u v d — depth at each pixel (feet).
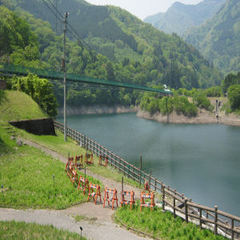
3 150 98.68
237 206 115.24
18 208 61.11
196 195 126.62
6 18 364.79
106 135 291.79
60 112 603.26
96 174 98.53
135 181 107.55
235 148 238.89
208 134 333.42
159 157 198.80
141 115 588.09
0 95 145.07
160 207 65.67
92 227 53.72
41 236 45.29
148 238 50.03
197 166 176.35
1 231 46.21
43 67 340.80
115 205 68.03
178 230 51.80
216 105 578.66
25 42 387.55
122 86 414.62
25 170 85.20
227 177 153.58
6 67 201.77
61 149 123.75
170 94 587.68
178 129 383.04
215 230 50.72
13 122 127.95
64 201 67.00
